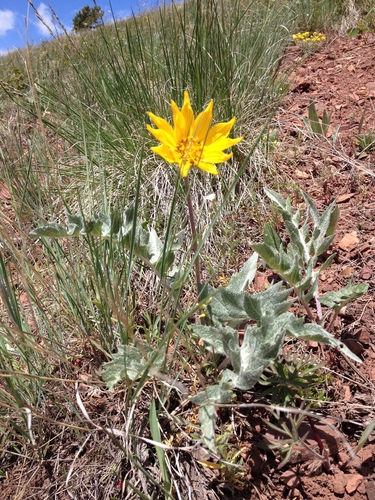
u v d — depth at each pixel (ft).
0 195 2.44
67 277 1.69
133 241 1.25
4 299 1.26
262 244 1.26
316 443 1.25
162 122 1.14
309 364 1.42
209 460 1.25
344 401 1.35
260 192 2.31
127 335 1.44
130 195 2.29
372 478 1.19
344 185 2.27
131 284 1.86
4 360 1.44
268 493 1.21
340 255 1.90
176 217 2.10
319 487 1.20
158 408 1.37
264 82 2.92
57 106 2.63
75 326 1.60
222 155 1.14
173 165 2.33
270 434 1.29
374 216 2.04
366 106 2.88
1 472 1.33
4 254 1.55
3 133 2.29
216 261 1.96
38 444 1.34
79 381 1.34
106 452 1.32
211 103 1.13
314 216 1.61
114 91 2.60
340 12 4.80
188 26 2.98
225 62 2.49
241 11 3.24
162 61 2.68
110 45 2.84
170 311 1.59
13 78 3.83
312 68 3.57
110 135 2.52
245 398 1.37
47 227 1.26
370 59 3.47
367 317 1.60
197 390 1.38
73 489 1.27
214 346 1.22
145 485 1.22
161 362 1.32
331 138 2.61
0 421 1.28
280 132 2.75
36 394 1.44
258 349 1.09
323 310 1.65
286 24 3.96
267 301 1.20
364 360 1.47
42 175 2.39
